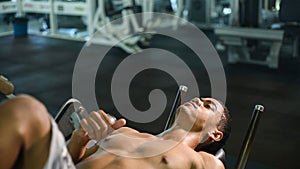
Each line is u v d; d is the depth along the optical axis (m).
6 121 0.84
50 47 6.63
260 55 5.68
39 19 8.55
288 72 5.21
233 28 5.38
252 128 1.73
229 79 4.88
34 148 0.88
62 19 8.38
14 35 7.54
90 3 6.77
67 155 0.98
